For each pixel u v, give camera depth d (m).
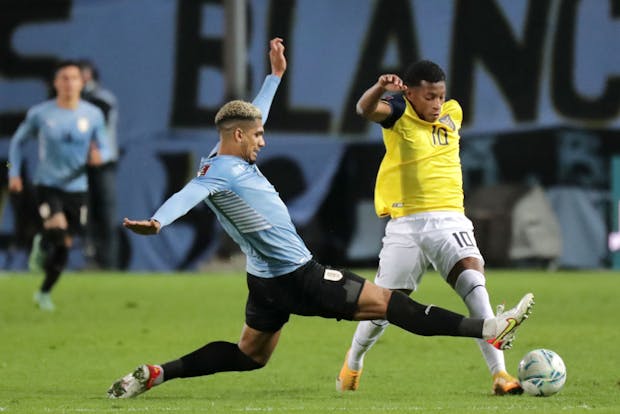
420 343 47.34
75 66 58.50
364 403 30.50
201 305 63.56
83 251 90.88
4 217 91.19
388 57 91.31
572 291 71.44
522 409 28.58
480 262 32.91
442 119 33.75
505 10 90.94
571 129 93.12
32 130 58.53
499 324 29.19
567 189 93.38
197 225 91.75
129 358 42.78
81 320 55.91
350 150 95.56
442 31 91.19
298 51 91.62
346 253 95.50
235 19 87.94
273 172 91.81
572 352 44.12
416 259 33.38
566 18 90.62
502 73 91.12
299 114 91.81
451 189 33.53
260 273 30.09
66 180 58.75
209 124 91.81
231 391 34.53
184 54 91.75
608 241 93.50
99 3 92.31
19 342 47.25
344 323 55.41
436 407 29.19
